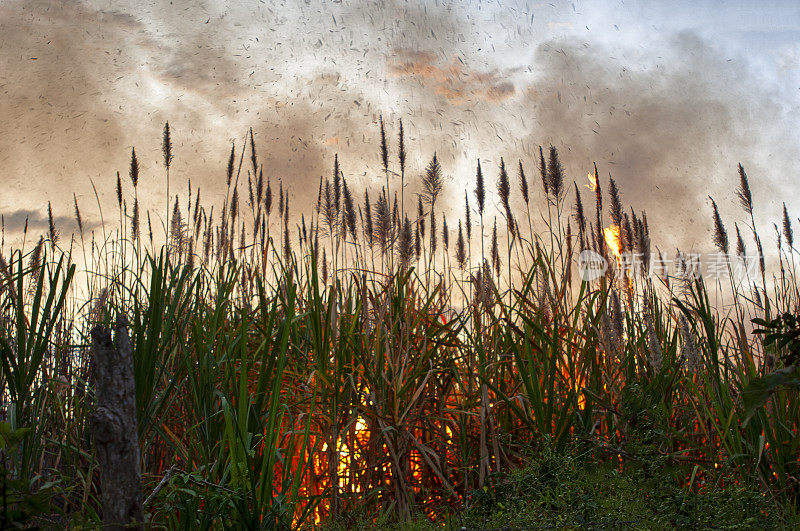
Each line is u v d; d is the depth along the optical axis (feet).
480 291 11.21
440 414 10.66
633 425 9.90
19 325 7.34
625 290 11.57
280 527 7.57
